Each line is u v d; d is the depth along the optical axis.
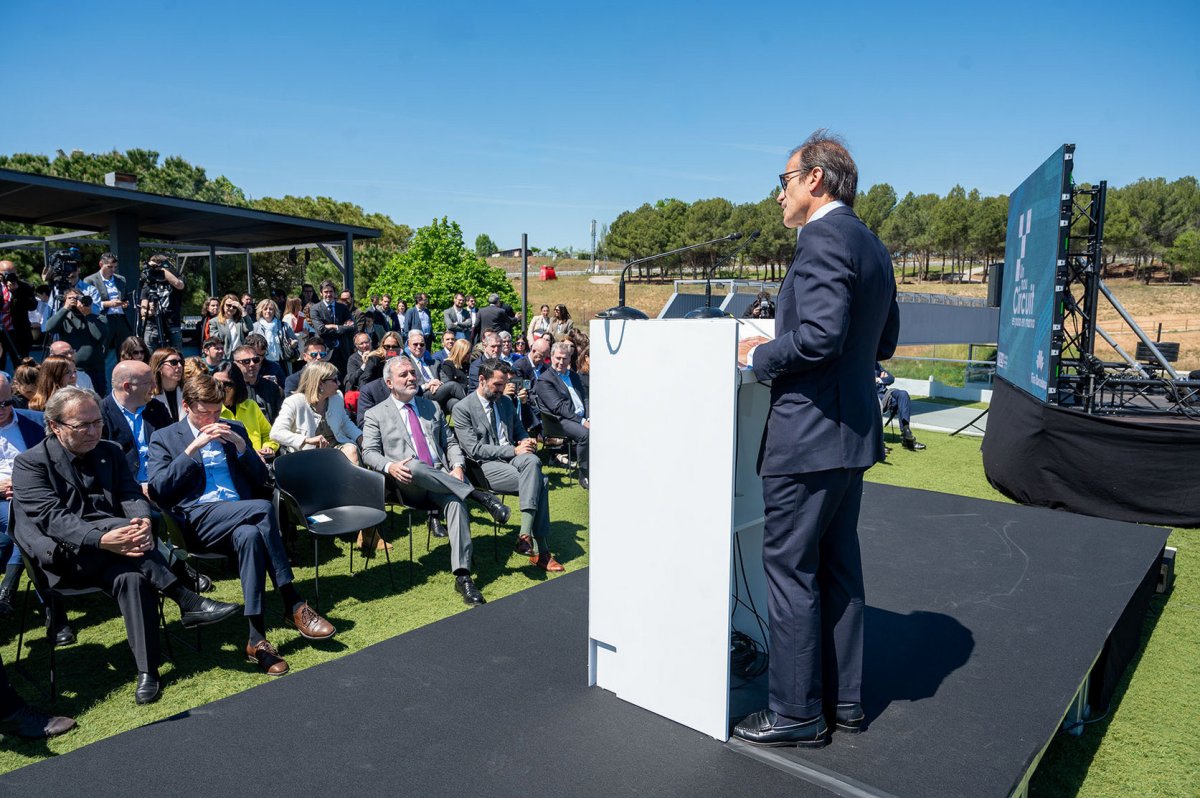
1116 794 2.15
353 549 4.19
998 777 1.71
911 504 4.50
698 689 1.92
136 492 2.88
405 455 3.89
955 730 1.93
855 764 1.76
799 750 1.83
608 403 2.06
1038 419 5.33
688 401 1.86
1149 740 2.44
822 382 1.70
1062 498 5.23
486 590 3.59
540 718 2.02
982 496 5.71
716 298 11.38
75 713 2.43
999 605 2.87
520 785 1.70
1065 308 5.97
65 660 2.82
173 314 7.84
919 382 11.46
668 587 1.96
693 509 1.88
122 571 2.55
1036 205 5.95
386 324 10.29
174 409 4.43
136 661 2.54
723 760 1.80
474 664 2.38
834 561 1.89
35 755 2.18
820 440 1.70
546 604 2.93
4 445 3.30
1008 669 2.31
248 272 12.93
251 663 2.81
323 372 4.35
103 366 6.18
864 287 1.66
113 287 6.88
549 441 6.15
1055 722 1.98
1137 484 4.99
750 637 2.34
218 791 1.71
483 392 4.23
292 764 1.81
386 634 3.07
